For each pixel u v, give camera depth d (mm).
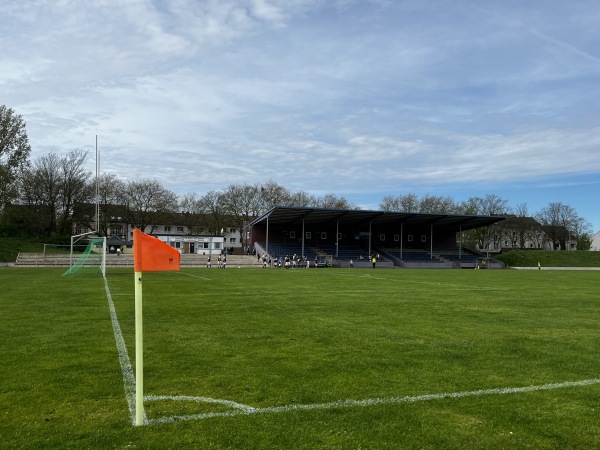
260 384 5832
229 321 10961
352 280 28000
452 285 24531
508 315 12562
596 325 10945
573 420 4777
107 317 11391
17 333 9188
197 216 91062
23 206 66500
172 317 11555
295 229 68562
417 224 68812
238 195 87812
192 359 7117
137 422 4488
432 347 8164
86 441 4129
